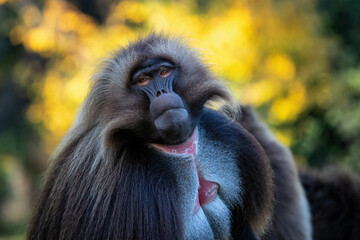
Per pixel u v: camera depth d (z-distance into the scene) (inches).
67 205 386.9
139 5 1092.5
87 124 417.4
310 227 610.2
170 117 382.3
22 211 1653.5
